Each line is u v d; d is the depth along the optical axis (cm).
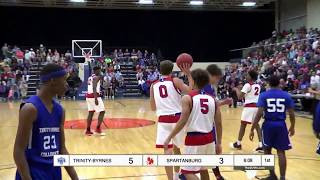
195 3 2534
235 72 2095
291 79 1559
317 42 1745
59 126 270
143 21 2891
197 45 2914
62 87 264
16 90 2186
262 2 2514
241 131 767
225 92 1939
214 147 413
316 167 625
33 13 2772
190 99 404
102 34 2870
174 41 2912
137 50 2812
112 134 967
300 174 580
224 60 2911
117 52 2581
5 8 2725
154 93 508
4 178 560
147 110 1574
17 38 2778
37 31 2795
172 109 498
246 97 754
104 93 2292
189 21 2898
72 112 1490
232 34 2903
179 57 490
